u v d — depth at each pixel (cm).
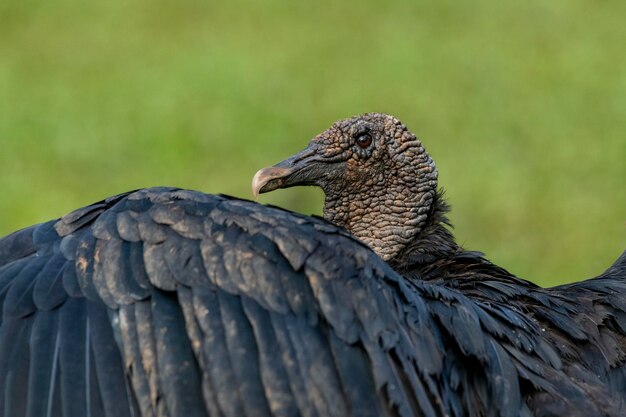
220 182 2258
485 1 3161
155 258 783
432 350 790
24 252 836
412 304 800
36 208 2172
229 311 761
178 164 2342
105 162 2364
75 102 2641
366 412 743
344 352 756
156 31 3092
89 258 802
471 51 2864
